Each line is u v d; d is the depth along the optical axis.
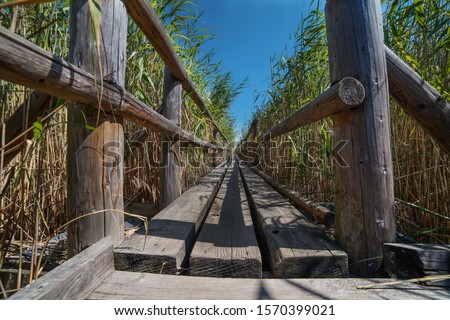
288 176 2.84
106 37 0.86
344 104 0.87
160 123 1.37
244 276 0.84
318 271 0.84
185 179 2.66
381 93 0.88
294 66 2.49
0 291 0.95
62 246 1.24
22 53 0.49
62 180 1.60
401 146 1.52
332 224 1.20
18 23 0.92
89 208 0.85
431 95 0.91
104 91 0.78
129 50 1.79
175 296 0.70
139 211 2.05
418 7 1.20
